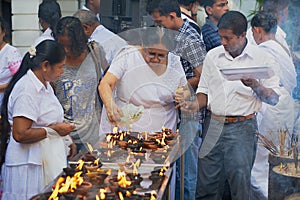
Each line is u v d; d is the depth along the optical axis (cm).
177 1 463
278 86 466
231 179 470
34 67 376
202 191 481
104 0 604
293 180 443
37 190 379
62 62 379
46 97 381
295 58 528
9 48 498
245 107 461
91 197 297
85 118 392
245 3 565
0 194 408
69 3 655
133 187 304
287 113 494
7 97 382
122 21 607
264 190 501
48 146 381
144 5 599
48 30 492
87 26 467
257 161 498
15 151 379
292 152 467
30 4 612
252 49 460
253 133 466
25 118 368
